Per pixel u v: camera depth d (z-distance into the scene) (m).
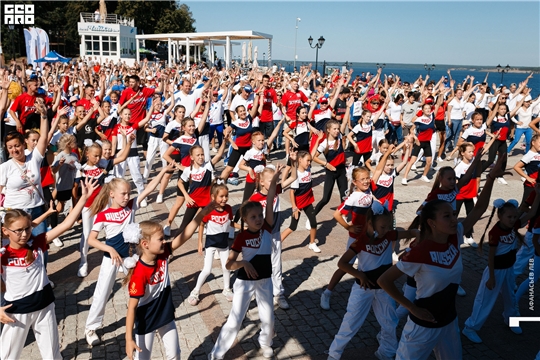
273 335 4.88
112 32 42.97
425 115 11.76
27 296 4.06
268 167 6.04
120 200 5.04
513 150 16.94
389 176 7.08
